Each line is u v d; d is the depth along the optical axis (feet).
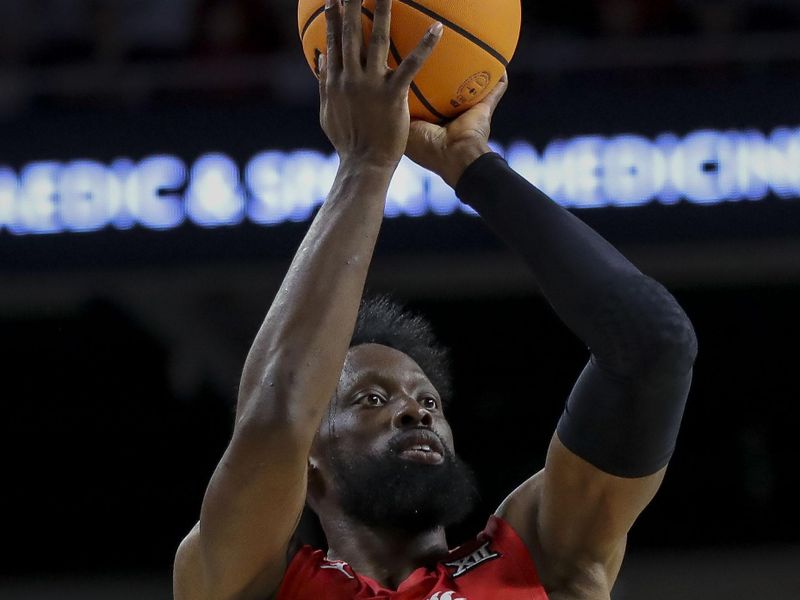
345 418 18.85
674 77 53.57
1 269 49.67
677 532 61.52
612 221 49.55
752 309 61.41
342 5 17.03
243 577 16.43
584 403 17.37
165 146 50.21
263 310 58.13
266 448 15.62
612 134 49.93
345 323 16.16
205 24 55.36
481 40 17.49
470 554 18.26
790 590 58.75
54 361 62.54
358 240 16.43
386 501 18.29
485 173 17.62
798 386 62.49
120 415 63.10
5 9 55.16
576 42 53.98
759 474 62.23
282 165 50.03
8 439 62.64
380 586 17.98
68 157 50.11
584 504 17.75
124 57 54.60
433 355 20.74
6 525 62.08
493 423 62.54
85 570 61.36
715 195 49.49
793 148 49.62
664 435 17.08
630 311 16.49
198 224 49.83
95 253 49.78
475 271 53.72
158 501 62.54
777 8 55.93
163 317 57.72
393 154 16.88
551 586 17.95
